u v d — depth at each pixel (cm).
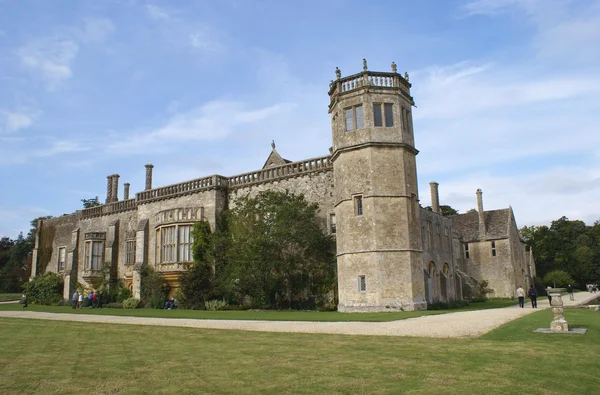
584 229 8344
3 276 6988
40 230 5034
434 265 3158
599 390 694
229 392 711
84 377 826
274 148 3741
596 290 6006
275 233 2738
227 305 2886
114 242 4094
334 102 2672
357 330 1427
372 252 2377
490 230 4916
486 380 749
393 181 2461
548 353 950
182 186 3522
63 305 4034
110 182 4584
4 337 1449
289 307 2805
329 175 2898
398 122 2527
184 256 3238
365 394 685
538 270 7006
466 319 1669
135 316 2292
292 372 832
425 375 786
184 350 1107
